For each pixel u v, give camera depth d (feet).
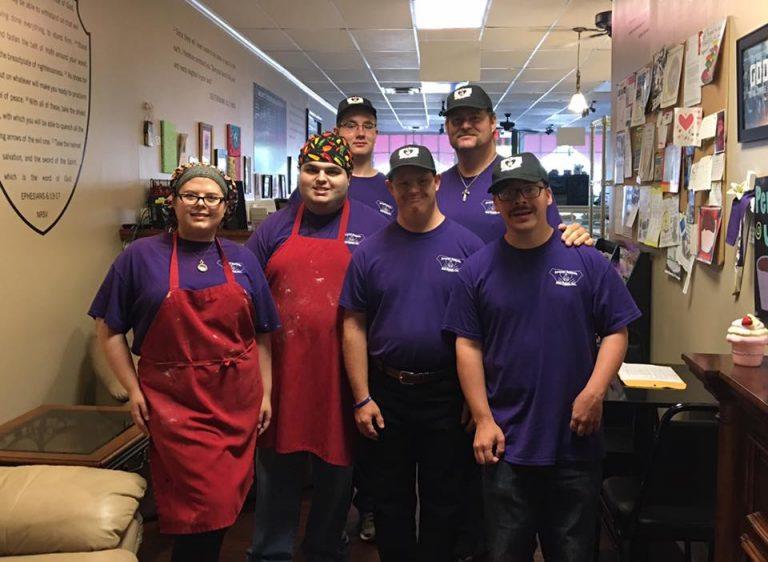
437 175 6.53
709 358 5.01
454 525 6.69
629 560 6.45
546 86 28.17
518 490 5.77
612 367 5.68
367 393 6.61
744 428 4.57
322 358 6.83
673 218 9.27
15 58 8.86
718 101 7.52
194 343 6.19
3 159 8.64
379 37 19.44
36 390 9.43
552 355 5.68
